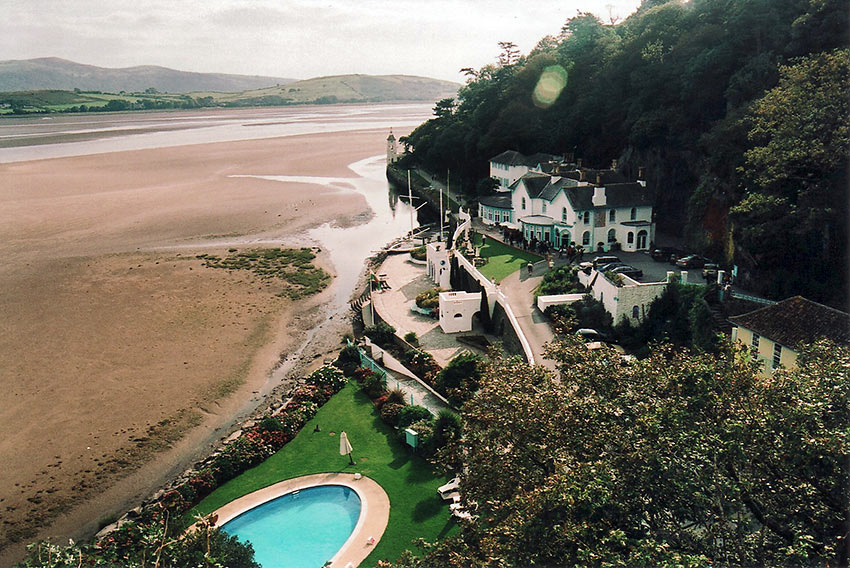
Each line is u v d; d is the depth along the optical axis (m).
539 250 80.75
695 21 97.31
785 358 41.25
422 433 43.12
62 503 42.66
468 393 42.75
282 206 130.25
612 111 104.81
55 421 51.78
